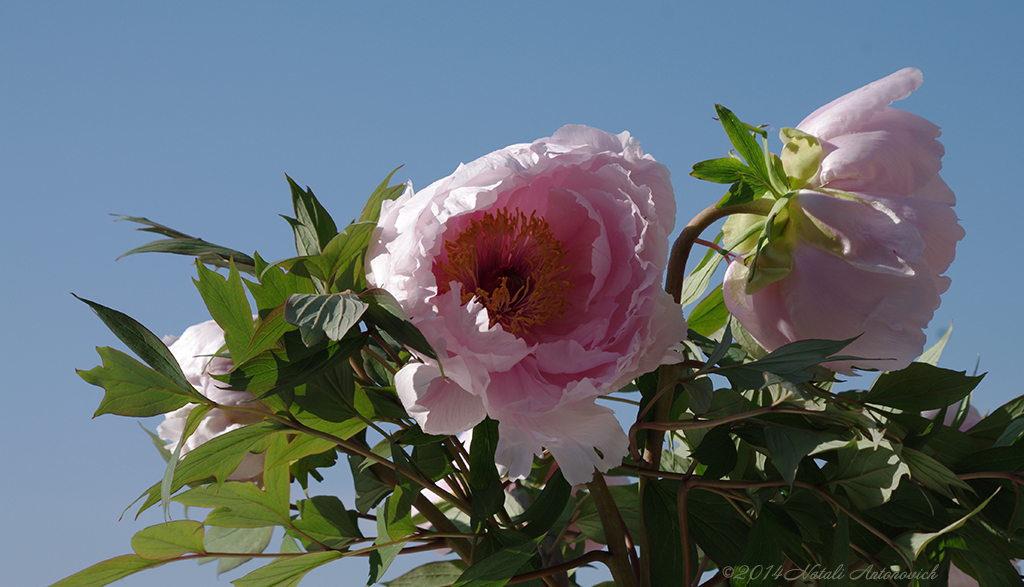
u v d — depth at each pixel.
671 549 1.42
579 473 1.31
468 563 1.41
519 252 1.36
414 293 1.29
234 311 1.32
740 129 1.40
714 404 1.41
